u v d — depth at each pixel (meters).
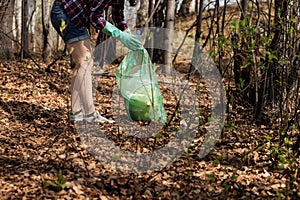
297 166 3.89
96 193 3.37
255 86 5.34
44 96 6.71
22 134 4.71
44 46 9.95
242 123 5.29
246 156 4.04
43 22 9.88
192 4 15.48
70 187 3.39
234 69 5.88
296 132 4.84
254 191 3.57
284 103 4.90
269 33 4.80
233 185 3.62
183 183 3.66
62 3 4.93
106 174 3.76
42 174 3.62
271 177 3.85
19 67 8.92
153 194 3.46
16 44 11.63
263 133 4.95
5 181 3.47
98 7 4.88
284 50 4.87
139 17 10.93
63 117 5.47
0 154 4.05
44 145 4.38
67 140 4.30
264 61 5.17
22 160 3.93
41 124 5.13
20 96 6.55
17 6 11.74
